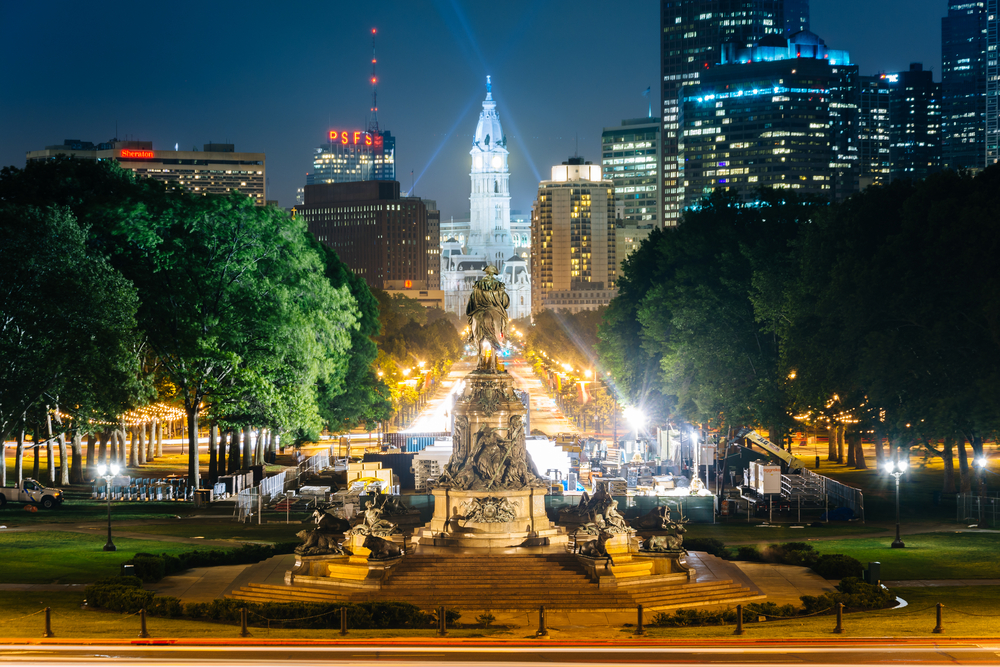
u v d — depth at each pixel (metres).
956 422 73.75
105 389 79.19
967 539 68.00
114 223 84.75
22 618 43.62
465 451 57.62
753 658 36.75
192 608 45.59
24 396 81.44
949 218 75.12
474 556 53.53
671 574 51.81
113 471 63.88
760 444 105.69
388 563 50.84
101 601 47.19
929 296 76.12
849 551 63.31
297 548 53.03
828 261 86.88
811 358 86.00
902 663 35.88
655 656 37.28
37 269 77.06
